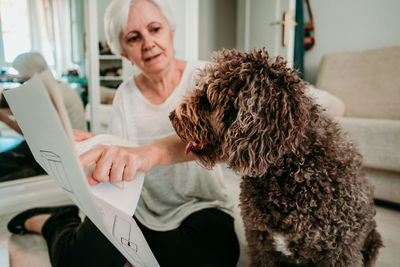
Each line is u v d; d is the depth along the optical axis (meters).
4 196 1.52
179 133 0.71
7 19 4.47
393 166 1.46
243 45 3.04
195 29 2.24
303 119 0.60
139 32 0.88
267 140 0.60
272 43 2.63
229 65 0.68
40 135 0.41
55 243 0.92
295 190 0.66
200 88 0.74
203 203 0.99
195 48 2.27
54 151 0.41
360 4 2.59
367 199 0.73
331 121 0.76
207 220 0.90
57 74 5.19
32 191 1.62
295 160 0.65
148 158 0.60
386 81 2.13
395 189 1.54
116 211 0.48
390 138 1.47
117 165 0.51
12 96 0.44
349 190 0.67
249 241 0.83
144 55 0.91
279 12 2.54
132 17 0.87
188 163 0.96
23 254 1.06
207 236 0.85
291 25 2.46
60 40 5.11
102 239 0.82
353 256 0.70
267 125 0.60
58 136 0.36
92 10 1.88
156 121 1.01
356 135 1.59
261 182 0.70
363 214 0.70
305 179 0.65
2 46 4.41
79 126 2.12
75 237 0.86
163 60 0.93
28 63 1.58
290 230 0.68
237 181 1.98
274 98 0.60
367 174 1.64
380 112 2.11
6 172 1.80
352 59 2.38
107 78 2.56
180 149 0.73
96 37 1.93
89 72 1.96
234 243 0.90
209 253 0.82
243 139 0.61
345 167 0.67
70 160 0.38
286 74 0.63
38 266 0.99
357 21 2.62
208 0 3.54
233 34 3.90
